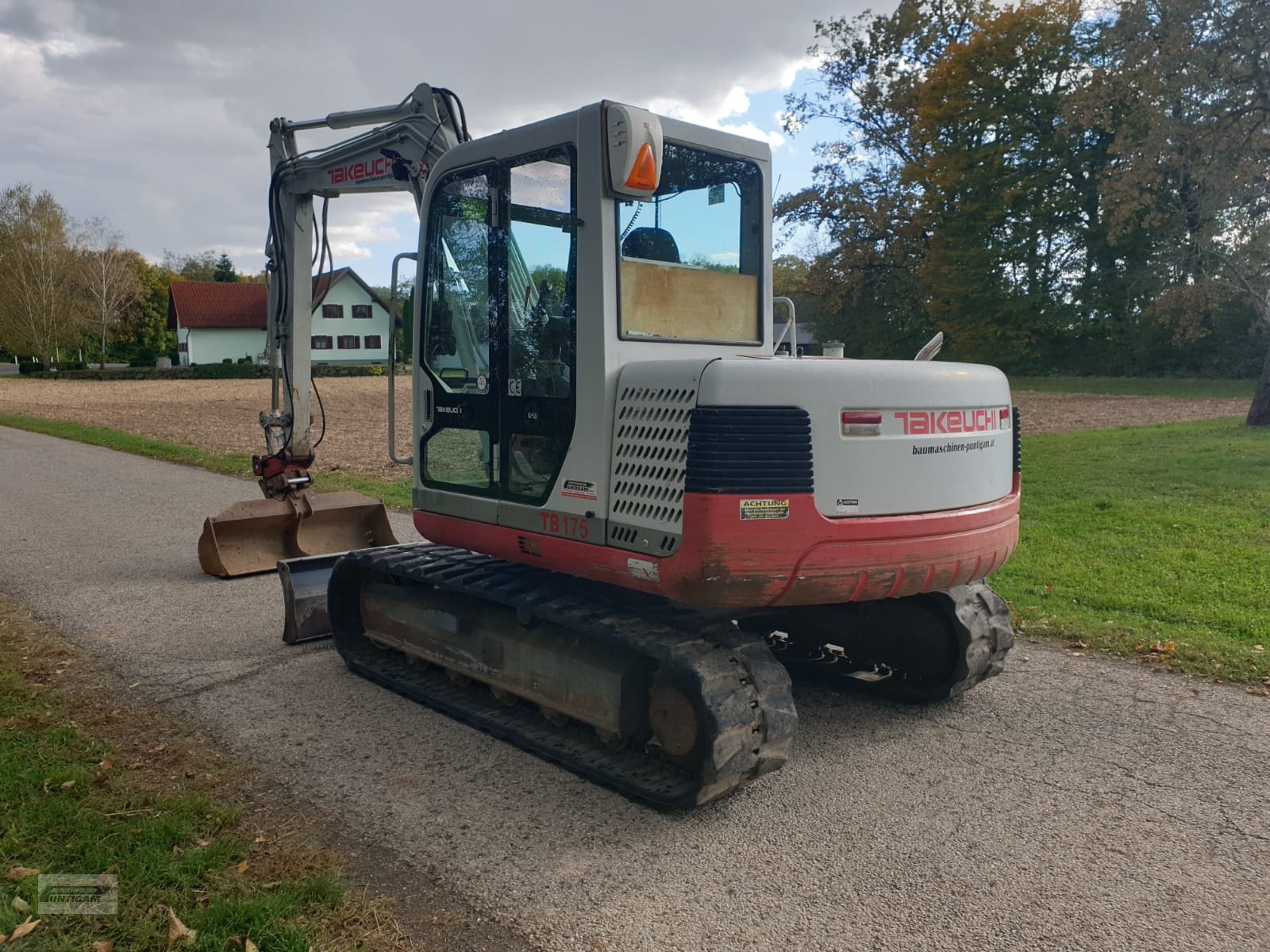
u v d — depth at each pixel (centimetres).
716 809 377
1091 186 3841
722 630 385
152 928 287
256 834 352
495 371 435
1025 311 4025
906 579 379
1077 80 3747
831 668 534
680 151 412
